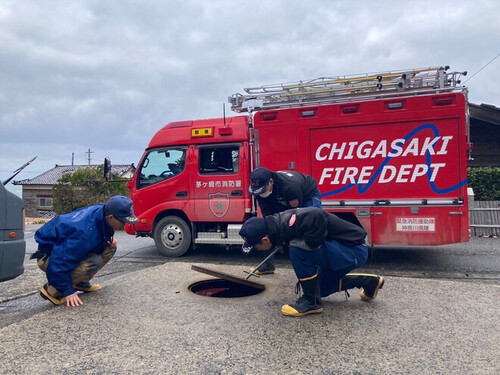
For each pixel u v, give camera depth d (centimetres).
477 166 1389
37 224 1786
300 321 334
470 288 423
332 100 649
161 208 759
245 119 726
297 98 704
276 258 734
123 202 373
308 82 688
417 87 633
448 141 586
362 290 419
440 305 371
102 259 406
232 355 275
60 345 293
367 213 618
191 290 449
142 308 369
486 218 962
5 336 310
